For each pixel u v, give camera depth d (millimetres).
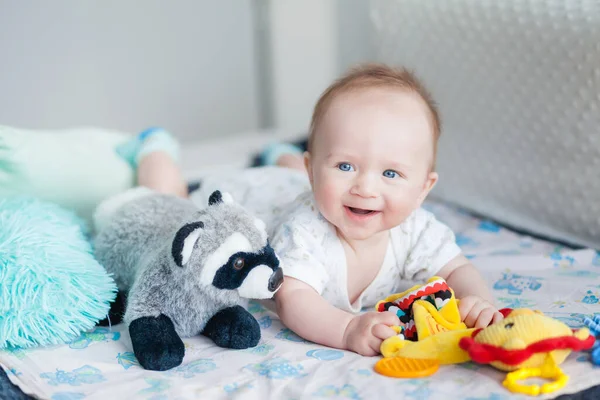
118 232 1303
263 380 1038
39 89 2330
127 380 1047
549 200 1691
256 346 1161
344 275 1271
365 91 1195
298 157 1936
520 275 1413
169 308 1139
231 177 1648
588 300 1271
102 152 1694
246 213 1146
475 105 1831
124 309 1219
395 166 1157
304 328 1171
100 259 1312
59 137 1668
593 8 1526
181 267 1102
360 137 1152
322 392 991
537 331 995
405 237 1311
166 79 2553
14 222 1214
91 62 2400
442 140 1942
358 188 1156
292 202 1401
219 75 2660
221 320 1157
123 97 2484
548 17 1603
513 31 1688
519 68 1694
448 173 1944
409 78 1265
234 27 2650
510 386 960
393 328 1105
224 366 1089
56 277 1161
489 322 1130
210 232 1091
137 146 1720
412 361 1045
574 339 987
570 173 1633
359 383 1008
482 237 1664
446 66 1896
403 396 966
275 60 2674
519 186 1759
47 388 1021
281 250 1253
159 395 999
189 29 2562
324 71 2533
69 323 1156
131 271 1267
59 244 1214
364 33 2361
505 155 1781
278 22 2619
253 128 2744
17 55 2271
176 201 1383
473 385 985
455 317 1125
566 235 1662
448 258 1311
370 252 1278
